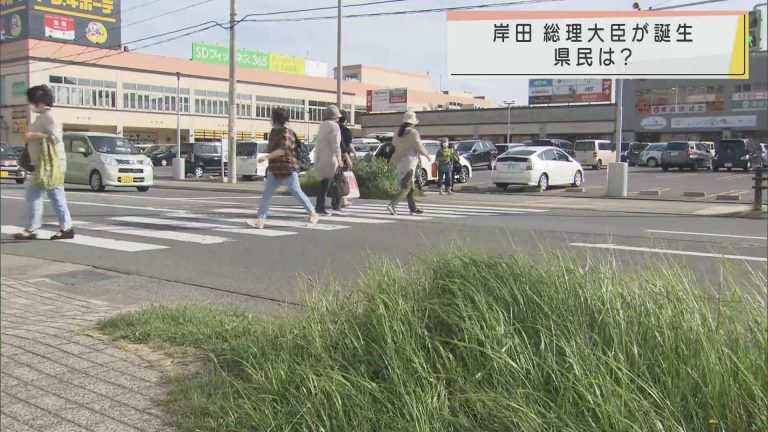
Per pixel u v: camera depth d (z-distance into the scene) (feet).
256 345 11.93
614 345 8.88
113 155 67.87
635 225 38.06
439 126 238.48
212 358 12.53
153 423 10.44
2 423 10.75
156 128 229.04
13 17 196.03
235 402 10.17
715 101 183.52
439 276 12.03
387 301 11.18
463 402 8.59
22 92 194.49
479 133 229.04
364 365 10.00
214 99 244.83
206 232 34.01
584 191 72.18
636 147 157.58
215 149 112.88
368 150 115.34
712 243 29.53
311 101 278.87
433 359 9.61
